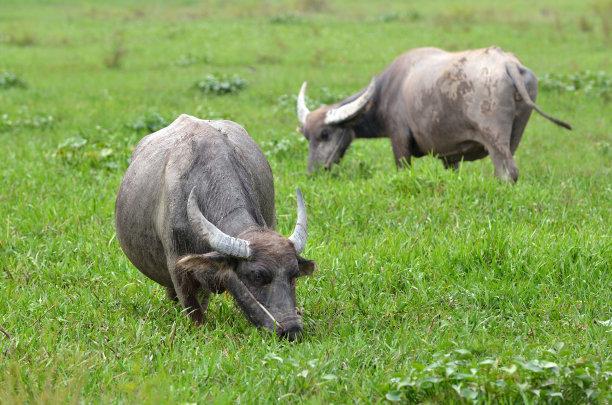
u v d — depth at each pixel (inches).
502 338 674.2
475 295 749.9
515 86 1067.9
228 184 668.1
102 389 566.6
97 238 909.8
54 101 1918.1
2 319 690.8
